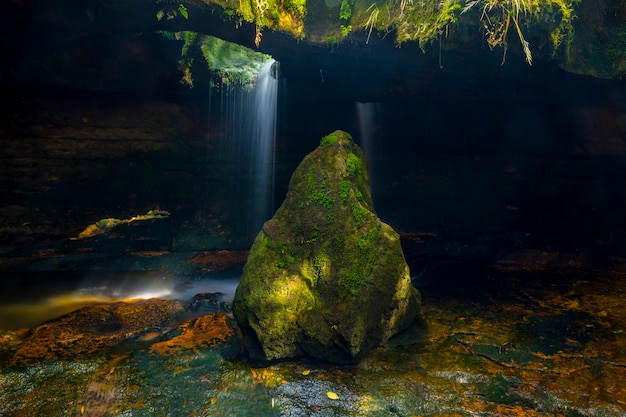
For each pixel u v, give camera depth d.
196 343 4.04
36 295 5.58
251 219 8.08
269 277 3.75
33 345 4.00
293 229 3.97
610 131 6.38
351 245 3.83
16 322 4.76
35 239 6.81
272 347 3.61
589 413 3.02
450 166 7.89
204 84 6.63
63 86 6.01
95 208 7.20
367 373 3.52
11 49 4.93
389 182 8.09
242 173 7.91
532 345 4.05
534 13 4.36
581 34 4.90
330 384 3.36
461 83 5.80
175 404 3.11
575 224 7.05
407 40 4.61
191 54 6.30
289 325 3.62
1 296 5.49
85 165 7.00
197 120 7.37
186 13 4.13
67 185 6.97
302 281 3.77
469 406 3.11
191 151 7.57
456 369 3.58
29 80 5.74
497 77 5.45
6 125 6.41
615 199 6.94
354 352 3.56
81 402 3.12
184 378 3.44
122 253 7.11
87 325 4.57
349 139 4.39
